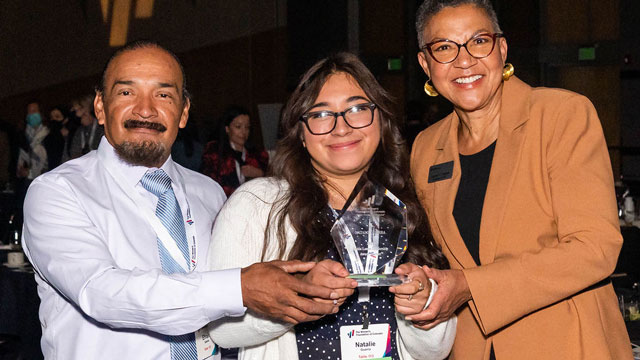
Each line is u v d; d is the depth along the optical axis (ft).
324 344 5.88
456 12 6.41
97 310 5.50
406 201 6.45
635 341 8.57
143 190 6.44
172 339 6.10
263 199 6.10
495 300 5.63
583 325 5.98
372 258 5.73
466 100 6.48
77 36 44.37
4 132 41.22
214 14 44.27
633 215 19.13
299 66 37.01
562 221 5.90
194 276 5.38
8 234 19.21
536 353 6.02
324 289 5.05
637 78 40.22
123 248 6.15
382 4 36.47
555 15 33.73
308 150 6.13
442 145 7.00
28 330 13.25
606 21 33.78
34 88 44.09
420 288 5.31
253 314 5.65
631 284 12.39
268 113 23.20
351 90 6.06
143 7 44.24
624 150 40.81
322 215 6.07
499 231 6.16
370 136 6.07
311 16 36.65
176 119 6.37
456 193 6.66
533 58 33.68
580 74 34.35
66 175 6.23
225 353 7.13
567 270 5.64
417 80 37.17
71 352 6.03
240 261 5.89
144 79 6.19
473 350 6.34
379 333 5.90
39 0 44.06
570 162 5.97
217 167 20.99
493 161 6.38
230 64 44.34
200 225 6.76
